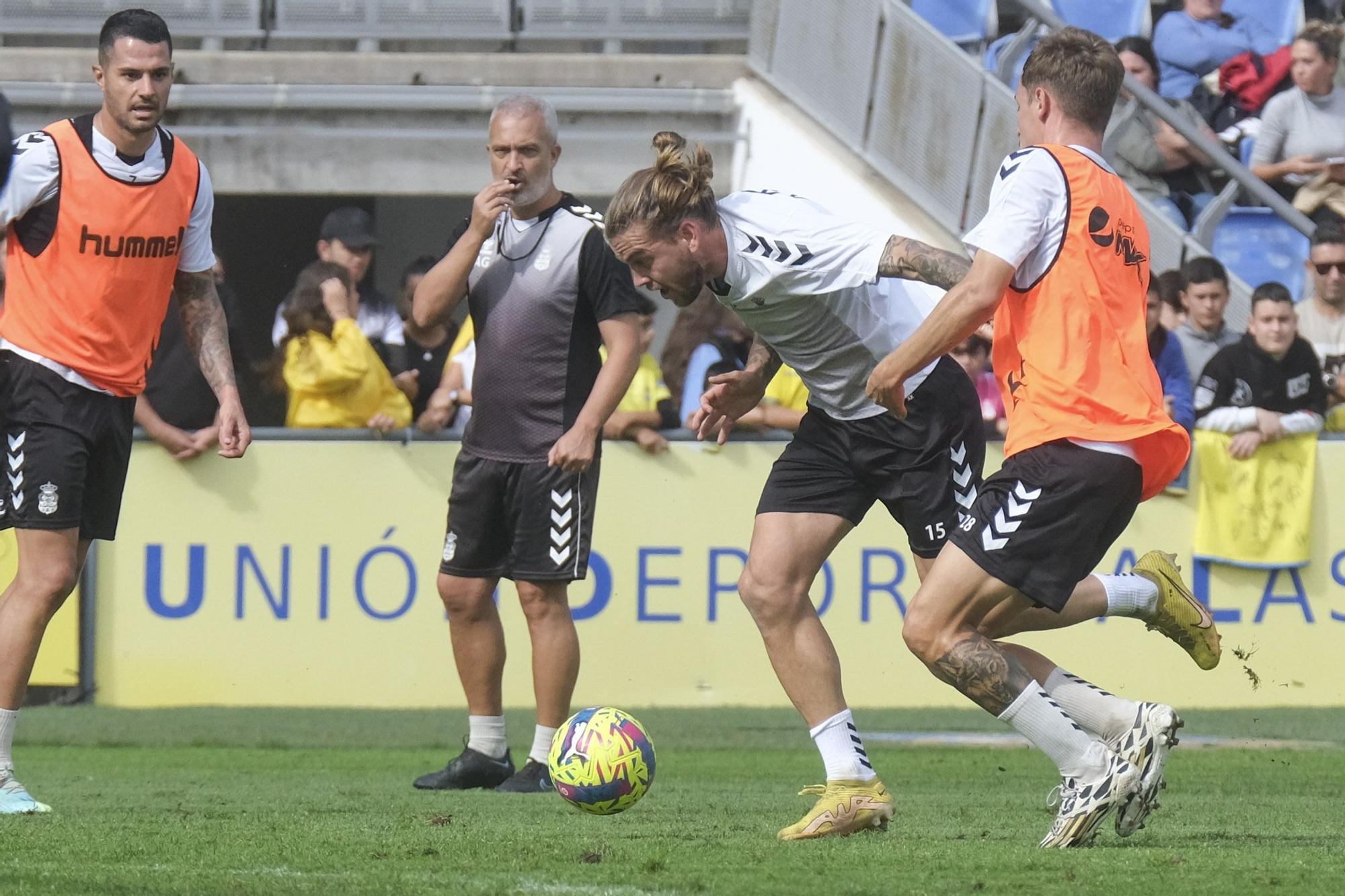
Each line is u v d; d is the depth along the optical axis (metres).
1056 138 13.62
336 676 29.59
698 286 14.95
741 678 29.84
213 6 38.22
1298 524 29.91
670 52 39.28
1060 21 35.78
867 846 13.64
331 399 29.70
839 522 15.62
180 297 18.36
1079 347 13.09
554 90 38.25
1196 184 36.41
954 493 15.65
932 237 35.38
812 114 37.41
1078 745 13.46
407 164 38.34
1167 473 13.47
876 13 36.09
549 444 20.58
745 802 18.42
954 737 27.56
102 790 19.95
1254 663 30.02
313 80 38.25
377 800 18.77
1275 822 16.30
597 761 15.54
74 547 17.14
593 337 20.83
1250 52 38.72
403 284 32.03
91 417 17.06
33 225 16.84
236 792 19.77
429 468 29.55
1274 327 29.62
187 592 29.44
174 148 17.52
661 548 29.67
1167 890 11.00
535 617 20.88
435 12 38.50
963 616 13.43
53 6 37.91
